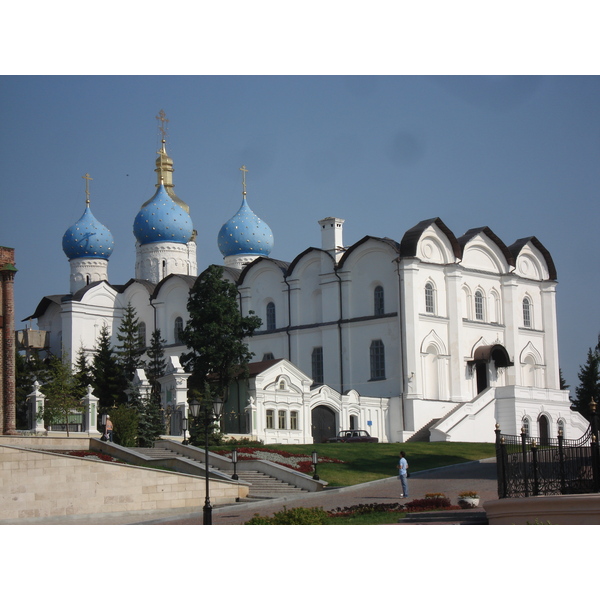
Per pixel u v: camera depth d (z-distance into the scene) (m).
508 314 79.94
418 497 41.09
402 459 41.66
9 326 53.28
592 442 27.05
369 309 75.25
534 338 82.50
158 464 47.81
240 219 95.38
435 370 74.00
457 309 74.81
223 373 67.50
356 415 70.56
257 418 64.19
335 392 69.56
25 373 80.00
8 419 52.81
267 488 45.31
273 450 54.53
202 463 48.94
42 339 82.94
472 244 78.69
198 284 69.44
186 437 59.31
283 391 66.69
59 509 38.31
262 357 81.38
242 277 83.50
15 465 37.78
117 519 38.59
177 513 40.00
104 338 83.00
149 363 83.81
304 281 79.81
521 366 80.62
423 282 73.56
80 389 71.00
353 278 76.44
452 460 55.59
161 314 87.69
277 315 81.31
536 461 27.44
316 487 45.06
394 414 71.94
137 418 57.59
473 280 78.06
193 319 68.81
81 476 38.97
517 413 72.56
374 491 44.25
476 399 72.06
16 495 37.59
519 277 81.69
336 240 78.00
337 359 75.94
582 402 91.38
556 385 83.06
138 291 90.38
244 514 37.78
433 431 68.81
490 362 77.25
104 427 58.06
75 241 96.31
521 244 82.81
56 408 59.41
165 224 95.69
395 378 72.94
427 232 74.25
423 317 72.94
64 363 81.62
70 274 97.19
